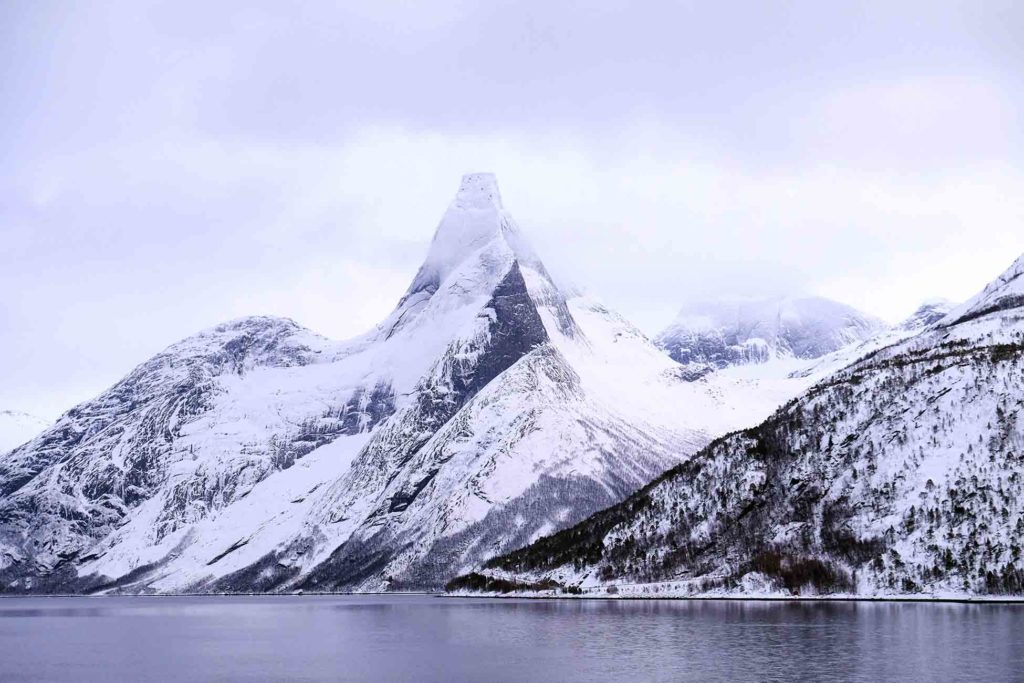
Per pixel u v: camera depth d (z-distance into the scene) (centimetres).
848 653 14500
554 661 15288
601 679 13650
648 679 13512
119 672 16150
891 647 14775
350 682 14312
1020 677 12838
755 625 17662
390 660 16362
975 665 13500
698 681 13200
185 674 15662
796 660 14188
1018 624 16400
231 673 15612
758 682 12962
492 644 17575
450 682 14025
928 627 16362
